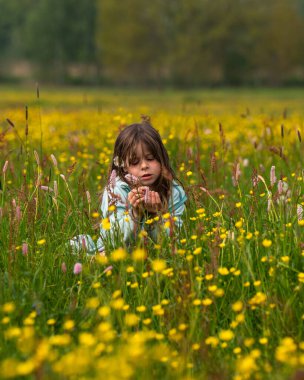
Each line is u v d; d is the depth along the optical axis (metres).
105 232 5.96
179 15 109.44
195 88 127.12
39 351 3.56
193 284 4.80
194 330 4.50
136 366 3.71
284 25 121.50
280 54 123.00
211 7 111.44
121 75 127.69
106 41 112.81
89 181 9.41
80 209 6.80
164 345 4.23
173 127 12.58
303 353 4.32
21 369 3.41
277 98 62.22
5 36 176.25
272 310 4.69
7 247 5.93
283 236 5.43
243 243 5.22
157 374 3.98
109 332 3.89
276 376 3.91
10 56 172.75
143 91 109.31
